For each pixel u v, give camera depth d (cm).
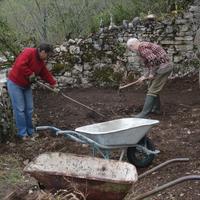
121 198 507
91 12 1509
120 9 1432
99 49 1278
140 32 1269
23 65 820
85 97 1173
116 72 1274
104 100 1141
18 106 838
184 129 898
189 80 1240
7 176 671
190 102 1089
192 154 757
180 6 1353
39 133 874
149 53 939
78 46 1282
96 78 1284
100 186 498
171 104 1077
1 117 837
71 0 1502
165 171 691
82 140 658
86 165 561
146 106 970
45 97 1190
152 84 970
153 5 1428
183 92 1178
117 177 546
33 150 800
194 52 1254
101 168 557
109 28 1271
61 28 1480
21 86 834
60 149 799
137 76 1262
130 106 1077
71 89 1277
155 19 1262
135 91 1230
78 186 502
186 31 1252
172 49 1265
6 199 543
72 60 1282
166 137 854
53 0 1484
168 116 995
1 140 840
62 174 502
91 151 783
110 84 1276
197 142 818
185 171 685
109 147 658
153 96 966
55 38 1477
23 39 1359
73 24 1477
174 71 1269
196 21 1245
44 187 517
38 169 528
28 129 869
